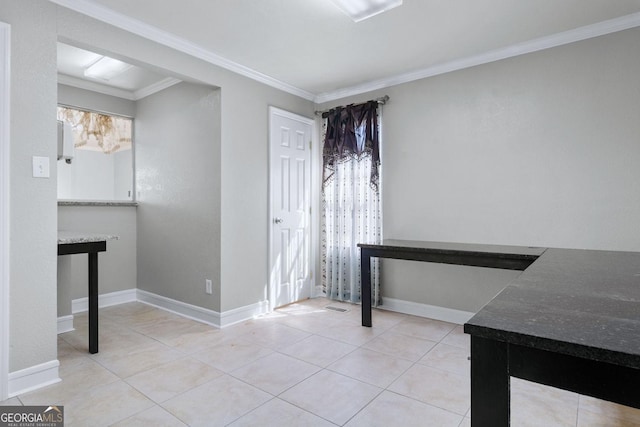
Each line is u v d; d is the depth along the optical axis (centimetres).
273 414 179
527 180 286
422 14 240
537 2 227
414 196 343
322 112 404
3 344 192
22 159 199
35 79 204
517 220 291
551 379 74
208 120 322
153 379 215
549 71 276
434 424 171
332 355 251
